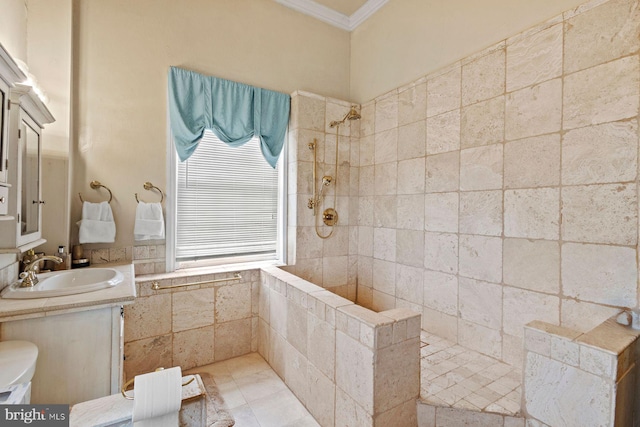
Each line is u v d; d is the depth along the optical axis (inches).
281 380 81.7
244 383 80.0
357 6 115.1
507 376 66.6
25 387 36.4
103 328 54.8
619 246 55.4
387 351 53.6
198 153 97.4
